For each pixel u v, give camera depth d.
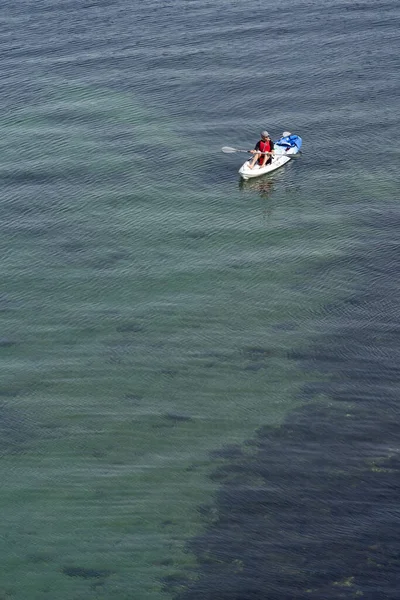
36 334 43.50
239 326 43.78
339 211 54.56
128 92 69.94
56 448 36.06
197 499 33.00
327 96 68.88
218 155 61.28
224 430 36.66
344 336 42.56
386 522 31.22
